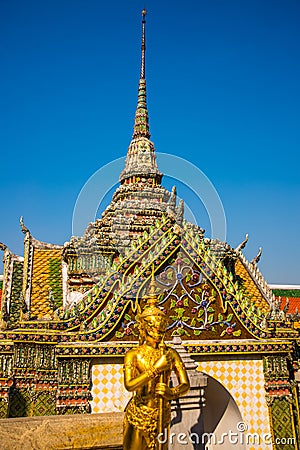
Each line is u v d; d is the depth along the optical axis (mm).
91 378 14703
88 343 14672
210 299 16391
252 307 16953
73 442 8000
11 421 7895
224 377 16156
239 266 23594
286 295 31234
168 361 7230
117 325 15180
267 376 16391
